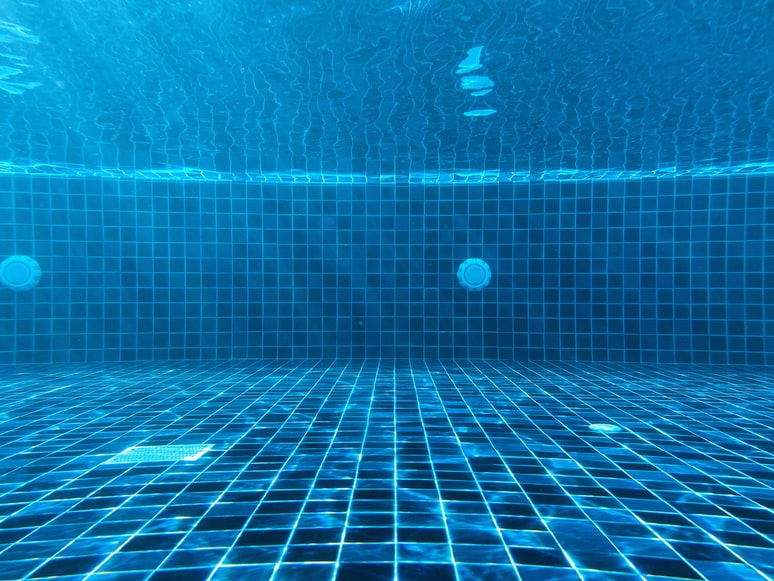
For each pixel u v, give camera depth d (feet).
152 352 20.13
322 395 13.67
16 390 14.43
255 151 17.90
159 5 9.59
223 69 12.11
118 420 11.10
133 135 16.40
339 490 7.22
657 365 19.08
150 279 20.10
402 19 10.02
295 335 20.75
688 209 19.27
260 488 7.29
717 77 12.37
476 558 5.46
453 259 20.72
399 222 20.76
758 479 7.66
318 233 20.75
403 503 6.78
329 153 18.15
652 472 7.93
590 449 9.06
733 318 18.95
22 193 19.27
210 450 9.03
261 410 11.98
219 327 20.45
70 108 14.39
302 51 11.27
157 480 7.61
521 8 9.57
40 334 19.43
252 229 20.54
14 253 19.31
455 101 13.96
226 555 5.52
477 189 20.54
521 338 20.43
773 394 13.83
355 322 20.83
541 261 20.30
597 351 20.04
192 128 15.93
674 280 19.44
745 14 9.68
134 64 11.87
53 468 8.13
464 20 10.00
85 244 19.69
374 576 5.15
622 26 10.16
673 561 5.40
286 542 5.79
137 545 5.73
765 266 18.62
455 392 14.06
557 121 15.35
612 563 5.37
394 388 14.64
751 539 5.85
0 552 5.59
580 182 20.03
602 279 19.95
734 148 17.24
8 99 13.74
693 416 11.41
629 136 16.35
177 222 20.21
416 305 20.79
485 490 7.20
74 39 10.78
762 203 18.57
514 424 10.74
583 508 6.64
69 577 5.14
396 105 14.26
